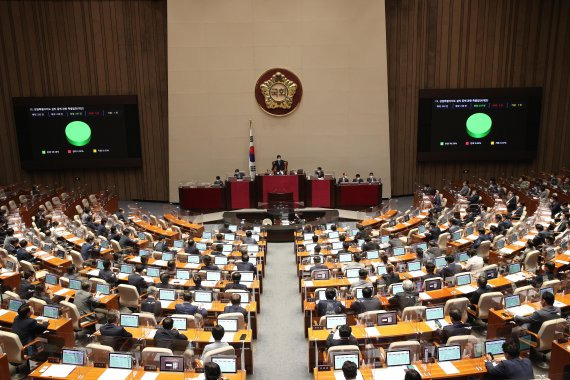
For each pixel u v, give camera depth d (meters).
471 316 9.75
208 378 5.73
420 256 12.01
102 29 23.50
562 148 24.39
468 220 16.58
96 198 22.28
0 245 14.53
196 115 23.69
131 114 23.86
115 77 23.88
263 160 24.08
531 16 23.31
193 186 21.56
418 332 7.90
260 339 10.32
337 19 23.03
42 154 23.83
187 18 23.03
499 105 23.59
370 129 23.78
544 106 24.00
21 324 8.30
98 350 7.09
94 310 10.05
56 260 13.01
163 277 10.33
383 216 19.23
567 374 6.80
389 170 24.16
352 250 13.47
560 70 23.70
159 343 7.28
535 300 9.29
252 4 22.98
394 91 23.95
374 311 8.32
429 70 23.78
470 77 23.80
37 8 23.16
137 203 24.73
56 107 23.50
